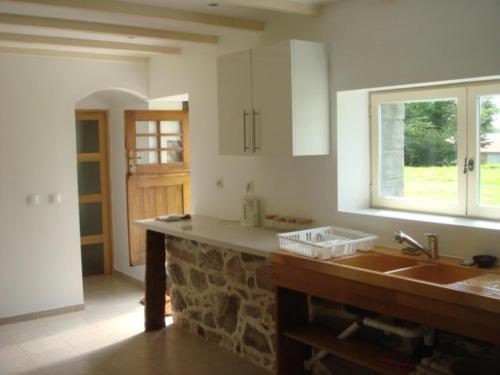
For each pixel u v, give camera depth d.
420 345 3.10
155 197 6.18
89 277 6.76
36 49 5.04
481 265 2.94
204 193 5.12
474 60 2.97
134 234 6.07
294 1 3.63
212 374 3.96
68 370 4.09
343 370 3.57
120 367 4.12
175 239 4.93
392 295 2.77
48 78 5.23
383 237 3.54
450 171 3.45
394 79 3.38
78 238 5.47
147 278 4.85
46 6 3.34
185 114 6.23
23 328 5.02
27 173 5.18
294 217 4.14
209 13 3.96
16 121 5.09
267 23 4.22
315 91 3.71
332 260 3.22
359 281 2.92
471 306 2.43
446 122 3.44
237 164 4.67
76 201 5.44
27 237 5.21
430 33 3.17
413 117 3.63
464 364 2.64
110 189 6.78
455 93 3.34
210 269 4.50
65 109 5.34
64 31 4.25
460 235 3.14
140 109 5.96
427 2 3.17
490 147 3.22
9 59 5.02
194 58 5.05
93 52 5.32
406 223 3.40
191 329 4.84
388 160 3.82
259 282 4.00
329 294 3.12
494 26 2.88
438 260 3.12
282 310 3.55
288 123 3.62
